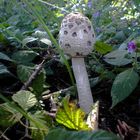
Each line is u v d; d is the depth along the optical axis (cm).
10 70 40
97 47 39
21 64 40
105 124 32
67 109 24
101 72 40
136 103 37
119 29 59
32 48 46
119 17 63
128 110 36
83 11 70
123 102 37
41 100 34
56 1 80
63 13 72
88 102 33
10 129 29
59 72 44
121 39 50
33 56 41
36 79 35
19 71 36
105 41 51
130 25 62
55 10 80
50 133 19
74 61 33
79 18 32
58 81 43
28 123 29
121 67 43
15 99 28
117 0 74
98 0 69
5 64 42
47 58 45
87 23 32
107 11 67
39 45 48
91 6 70
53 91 40
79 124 24
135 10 66
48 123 27
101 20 64
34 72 35
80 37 31
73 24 31
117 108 37
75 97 37
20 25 68
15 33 47
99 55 45
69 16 32
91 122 26
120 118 34
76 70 33
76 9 72
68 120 25
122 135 27
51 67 45
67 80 43
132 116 35
